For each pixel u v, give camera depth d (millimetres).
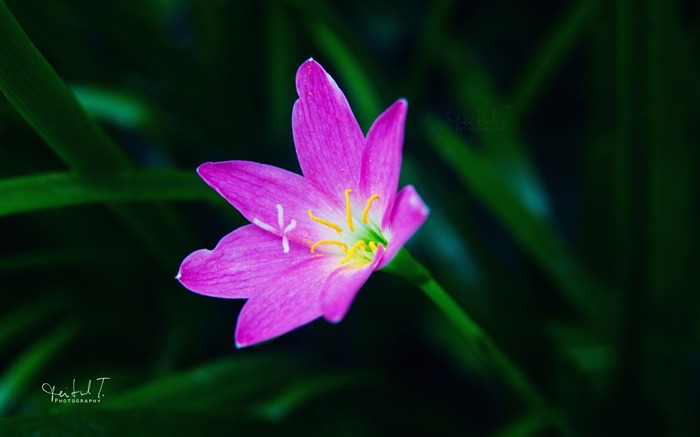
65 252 387
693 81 373
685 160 379
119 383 389
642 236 342
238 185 308
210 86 408
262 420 334
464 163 388
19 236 406
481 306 381
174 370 391
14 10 370
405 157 397
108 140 329
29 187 321
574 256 390
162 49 389
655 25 324
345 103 303
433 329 411
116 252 398
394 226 291
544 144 512
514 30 504
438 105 510
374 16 523
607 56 374
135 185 331
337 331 444
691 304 386
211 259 304
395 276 412
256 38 448
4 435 302
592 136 394
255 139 475
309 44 421
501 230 487
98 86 389
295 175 311
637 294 348
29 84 308
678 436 376
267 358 368
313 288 301
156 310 421
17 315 393
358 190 307
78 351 407
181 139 412
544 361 381
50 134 317
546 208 400
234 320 430
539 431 362
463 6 517
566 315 415
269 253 307
